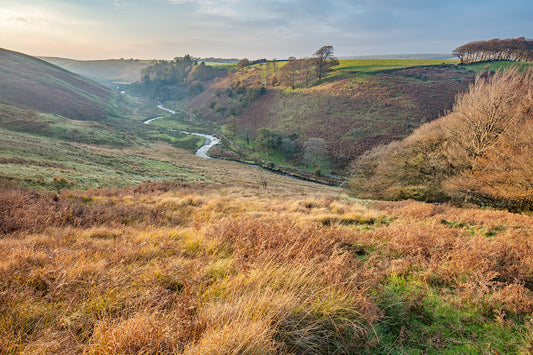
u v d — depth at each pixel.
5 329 2.46
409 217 9.62
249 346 2.20
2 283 3.21
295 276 3.57
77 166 28.25
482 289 3.60
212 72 189.00
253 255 4.39
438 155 23.20
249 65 175.12
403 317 3.14
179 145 77.12
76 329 2.58
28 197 10.84
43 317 2.68
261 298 2.93
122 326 2.38
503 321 2.99
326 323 2.81
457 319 3.13
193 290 3.21
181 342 2.36
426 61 126.12
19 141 33.47
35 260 4.12
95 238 6.80
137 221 9.57
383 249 5.59
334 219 9.68
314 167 64.50
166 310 2.88
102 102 121.38
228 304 2.79
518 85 18.64
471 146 20.58
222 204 14.04
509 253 4.82
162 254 4.82
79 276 3.49
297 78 114.56
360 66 118.31
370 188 27.22
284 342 2.46
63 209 9.45
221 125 107.75
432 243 5.50
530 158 14.52
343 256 4.18
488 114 19.34
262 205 14.41
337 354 2.54
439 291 3.79
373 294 3.49
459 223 8.76
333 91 94.62
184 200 14.53
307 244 4.85
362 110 80.69
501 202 16.73
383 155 31.80
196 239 5.64
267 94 112.56
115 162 37.47
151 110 142.50
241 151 77.62
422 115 72.75
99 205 11.44
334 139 71.38
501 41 108.19
